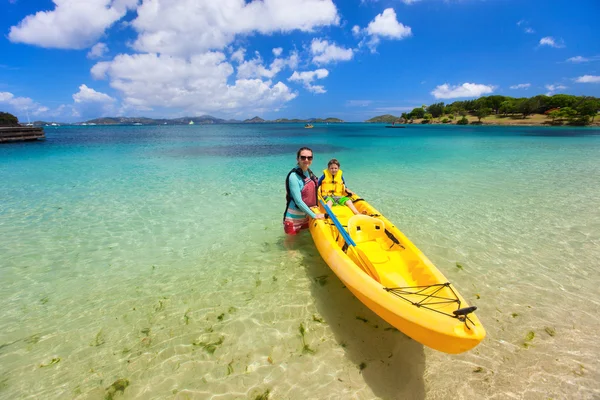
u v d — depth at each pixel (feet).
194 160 45.96
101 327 9.59
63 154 53.01
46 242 15.65
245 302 10.82
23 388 7.43
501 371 7.88
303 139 102.73
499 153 55.31
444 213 19.79
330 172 17.02
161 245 15.39
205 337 9.17
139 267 13.25
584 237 15.96
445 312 7.77
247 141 91.25
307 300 10.91
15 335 9.21
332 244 11.24
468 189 26.32
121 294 11.33
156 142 84.48
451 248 14.78
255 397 7.25
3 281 12.10
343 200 15.79
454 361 8.22
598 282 11.89
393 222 18.15
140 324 9.73
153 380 7.70
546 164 40.88
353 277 9.26
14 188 26.71
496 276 12.31
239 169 37.52
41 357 8.39
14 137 82.84
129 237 16.33
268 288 11.64
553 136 105.91
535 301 10.73
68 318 10.01
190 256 14.21
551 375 7.75
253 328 9.53
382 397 7.22
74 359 8.33
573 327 9.45
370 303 8.45
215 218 19.13
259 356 8.46
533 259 13.69
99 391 7.38
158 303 10.80
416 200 22.81
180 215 19.70
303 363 8.23
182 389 7.45
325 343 8.92
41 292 11.43
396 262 11.05
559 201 22.44
